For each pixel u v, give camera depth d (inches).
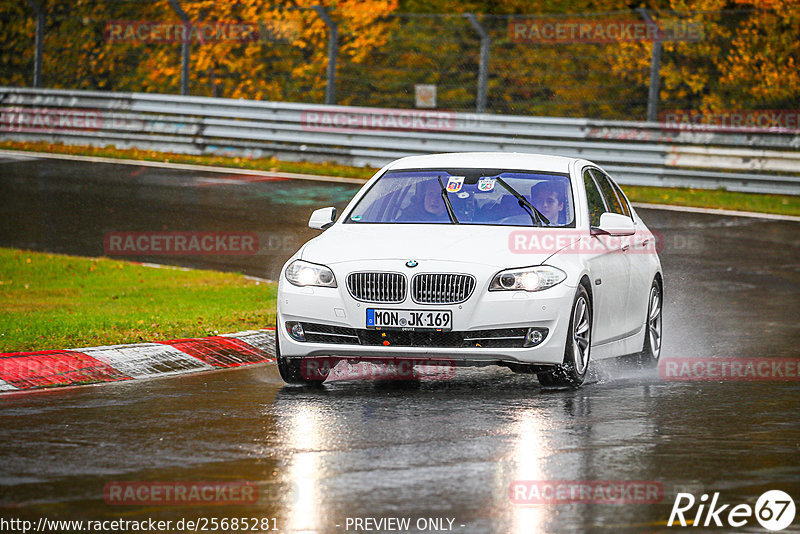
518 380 1069.1
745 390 1018.1
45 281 1683.1
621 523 585.6
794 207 2477.9
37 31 3206.2
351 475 684.1
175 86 3518.7
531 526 577.3
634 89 3240.7
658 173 2652.6
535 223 1058.7
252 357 1198.3
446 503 619.5
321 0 3403.1
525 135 2778.1
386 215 1085.8
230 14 3503.9
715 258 1964.8
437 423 848.3
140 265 1835.6
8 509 609.3
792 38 3117.6
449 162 1141.7
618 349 1119.6
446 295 975.0
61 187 2524.6
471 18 2839.6
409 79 3417.8
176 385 1029.2
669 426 844.6
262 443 776.9
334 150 2874.0
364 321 981.8
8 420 859.4
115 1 3563.0
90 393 983.6
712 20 3184.1
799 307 1599.4
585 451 754.2
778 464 722.2
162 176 2674.7
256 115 2938.0
